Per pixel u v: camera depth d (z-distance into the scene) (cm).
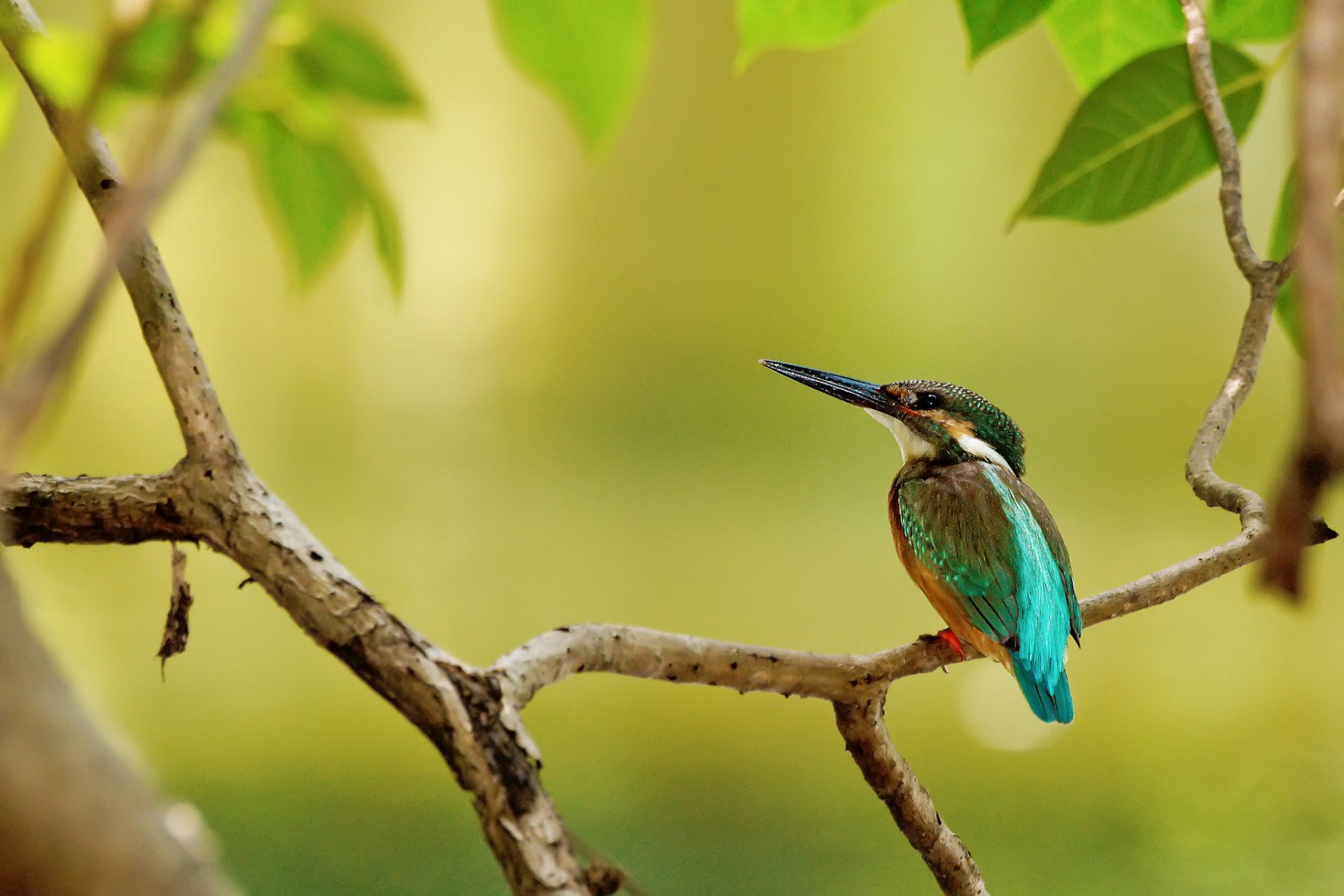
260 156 210
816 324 2911
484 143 2578
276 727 1378
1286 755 1347
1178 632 1820
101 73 104
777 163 2861
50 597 1644
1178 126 363
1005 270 2869
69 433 2266
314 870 1058
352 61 198
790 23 288
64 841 85
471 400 2789
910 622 1888
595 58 135
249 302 2638
